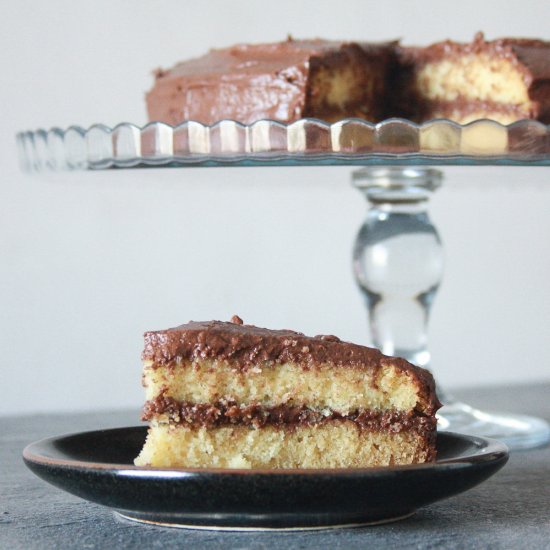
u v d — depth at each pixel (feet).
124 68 4.01
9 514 2.20
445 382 4.34
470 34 4.18
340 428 2.15
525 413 3.22
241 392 2.14
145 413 2.13
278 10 4.07
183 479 1.95
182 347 2.12
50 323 4.06
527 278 4.35
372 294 3.03
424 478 1.98
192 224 4.12
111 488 1.98
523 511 2.19
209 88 2.89
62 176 3.24
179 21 4.02
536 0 4.22
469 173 3.06
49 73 3.96
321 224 4.18
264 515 2.01
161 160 2.60
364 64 3.04
